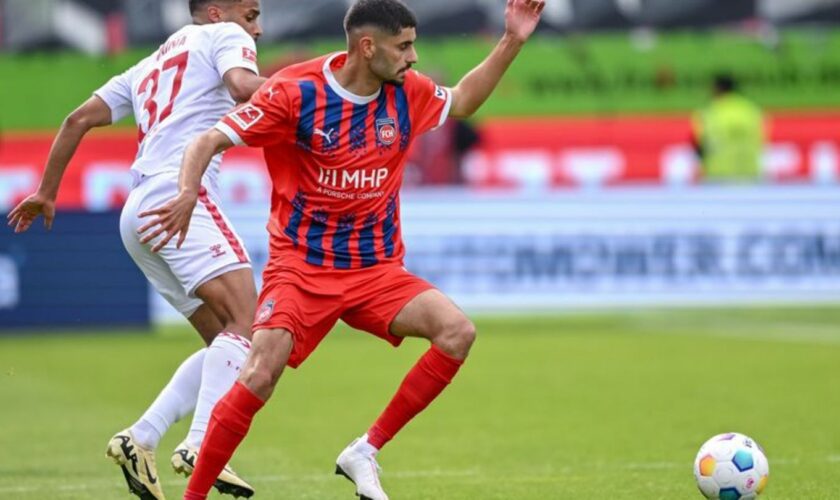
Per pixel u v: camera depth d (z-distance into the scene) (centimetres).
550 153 8488
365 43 1995
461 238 6384
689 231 6438
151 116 2325
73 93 8462
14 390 4216
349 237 2075
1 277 6138
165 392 2225
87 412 3722
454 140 7888
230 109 2347
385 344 5750
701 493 2220
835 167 8644
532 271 6400
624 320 6638
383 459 2858
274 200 2112
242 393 1981
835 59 8756
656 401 3772
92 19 8475
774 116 8694
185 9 8519
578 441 3084
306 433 3288
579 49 8675
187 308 2373
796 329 5969
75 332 6194
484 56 8575
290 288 2047
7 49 8462
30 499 2406
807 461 2709
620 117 8600
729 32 8775
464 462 2805
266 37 8462
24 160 8362
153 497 2198
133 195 2303
